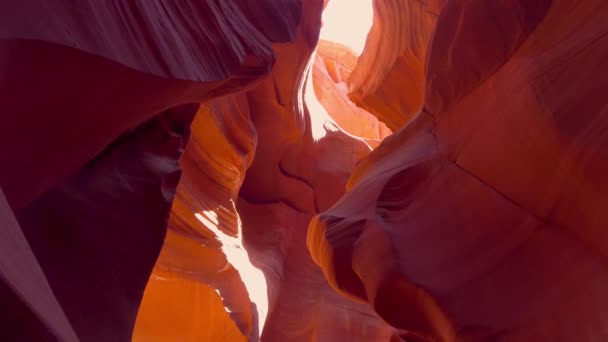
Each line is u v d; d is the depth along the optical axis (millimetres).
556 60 5535
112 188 7203
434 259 6098
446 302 5402
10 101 3896
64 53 3758
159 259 9414
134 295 6656
